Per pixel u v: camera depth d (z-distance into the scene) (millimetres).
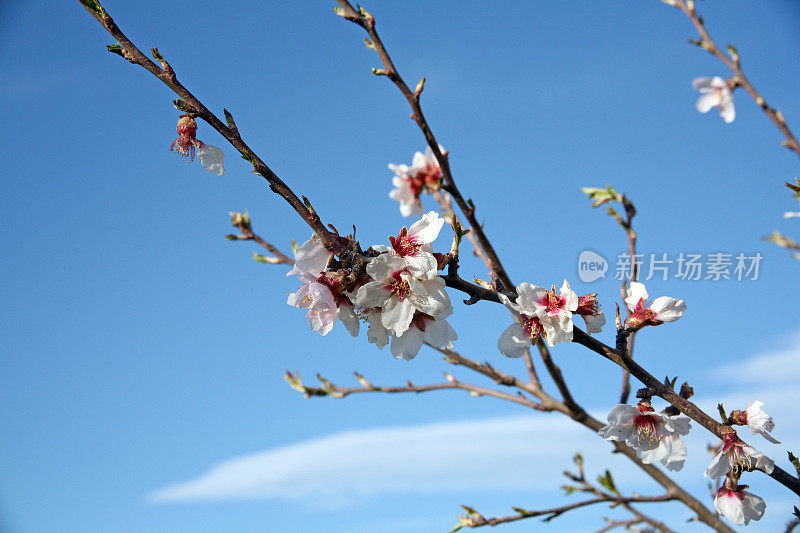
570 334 606
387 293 597
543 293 611
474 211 592
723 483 628
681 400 616
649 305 621
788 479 607
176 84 591
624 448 691
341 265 598
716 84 558
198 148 601
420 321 612
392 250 598
